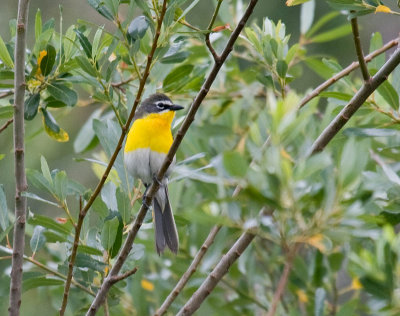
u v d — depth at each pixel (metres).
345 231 6.52
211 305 11.01
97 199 9.37
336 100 9.40
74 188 9.69
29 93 9.53
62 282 9.41
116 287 9.36
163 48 8.18
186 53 9.88
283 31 10.95
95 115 12.46
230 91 12.58
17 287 8.35
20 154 8.50
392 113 9.33
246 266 11.02
